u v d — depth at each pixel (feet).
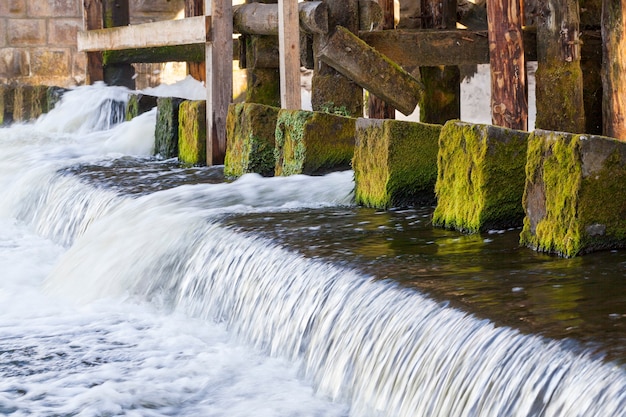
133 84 62.39
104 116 58.13
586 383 13.94
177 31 43.21
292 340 20.74
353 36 35.17
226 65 40.32
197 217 28.25
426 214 27.55
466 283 19.15
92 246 30.40
